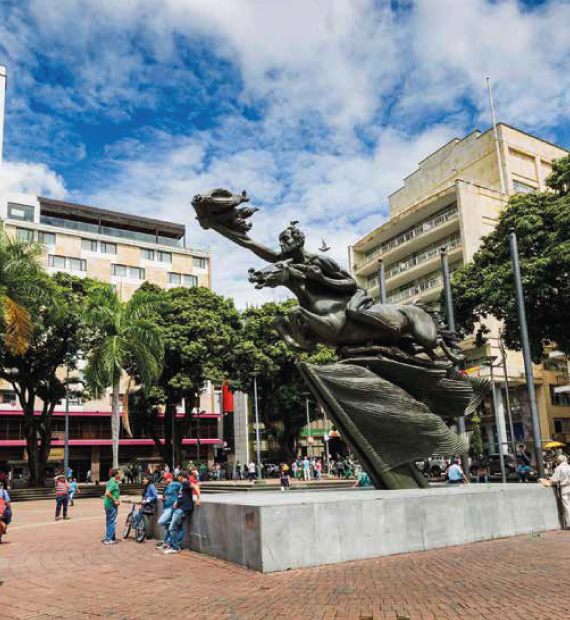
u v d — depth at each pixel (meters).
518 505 9.62
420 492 8.92
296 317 10.20
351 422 9.80
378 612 5.02
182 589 6.34
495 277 22.45
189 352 34.12
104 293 27.94
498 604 5.16
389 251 44.69
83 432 46.56
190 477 9.27
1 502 9.94
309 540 7.15
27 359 32.22
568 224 20.83
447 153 47.12
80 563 8.61
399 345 11.09
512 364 37.47
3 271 22.47
